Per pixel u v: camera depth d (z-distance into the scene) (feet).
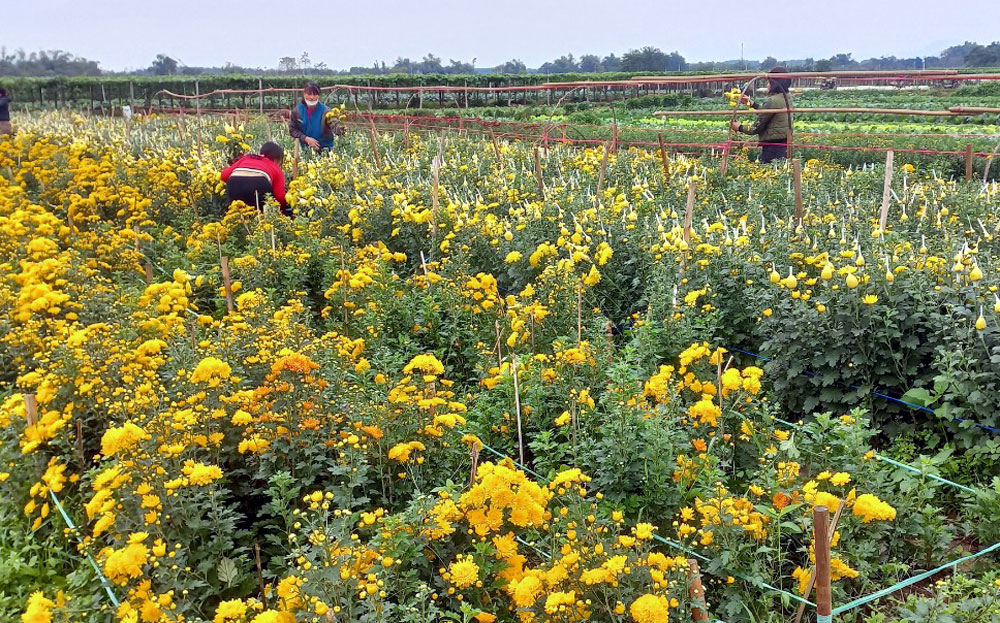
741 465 16.22
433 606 12.34
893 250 21.90
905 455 17.52
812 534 12.92
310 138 52.75
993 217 29.14
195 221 37.50
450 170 44.47
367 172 41.60
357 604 12.02
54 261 24.88
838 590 12.87
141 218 36.22
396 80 166.30
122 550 11.94
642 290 25.62
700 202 35.40
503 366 18.78
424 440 15.69
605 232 27.17
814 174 41.60
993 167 54.08
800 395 20.13
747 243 24.07
